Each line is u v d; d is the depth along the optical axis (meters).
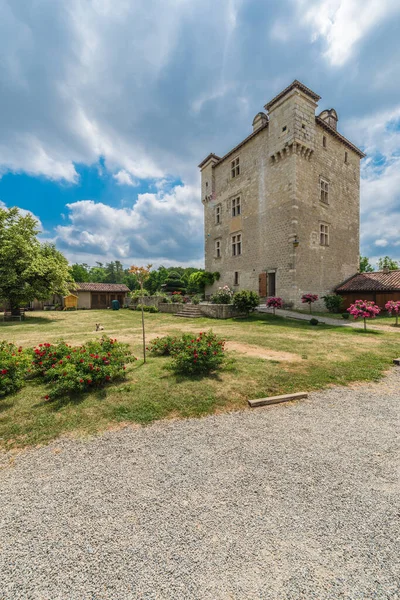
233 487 2.72
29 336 11.40
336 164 21.62
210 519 2.32
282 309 18.72
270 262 19.92
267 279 20.20
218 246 26.14
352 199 23.28
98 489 2.71
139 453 3.32
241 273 22.81
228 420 4.16
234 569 1.89
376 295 19.23
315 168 19.61
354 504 2.50
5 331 13.11
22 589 1.76
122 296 36.81
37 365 5.81
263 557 1.98
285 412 4.43
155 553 2.00
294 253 18.20
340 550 2.04
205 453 3.31
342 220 22.14
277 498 2.57
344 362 6.92
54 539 2.14
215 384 5.41
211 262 26.92
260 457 3.23
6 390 4.91
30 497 2.61
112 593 1.73
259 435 3.73
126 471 2.98
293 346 8.73
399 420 4.16
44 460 3.20
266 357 7.37
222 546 2.06
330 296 19.38
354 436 3.71
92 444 3.52
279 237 19.19
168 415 4.27
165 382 5.48
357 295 20.22
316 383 5.60
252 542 2.10
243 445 3.48
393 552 2.02
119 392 5.00
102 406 4.48
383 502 2.52
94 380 5.14
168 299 23.72
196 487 2.72
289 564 1.93
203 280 26.92
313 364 6.74
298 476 2.88
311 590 1.75
